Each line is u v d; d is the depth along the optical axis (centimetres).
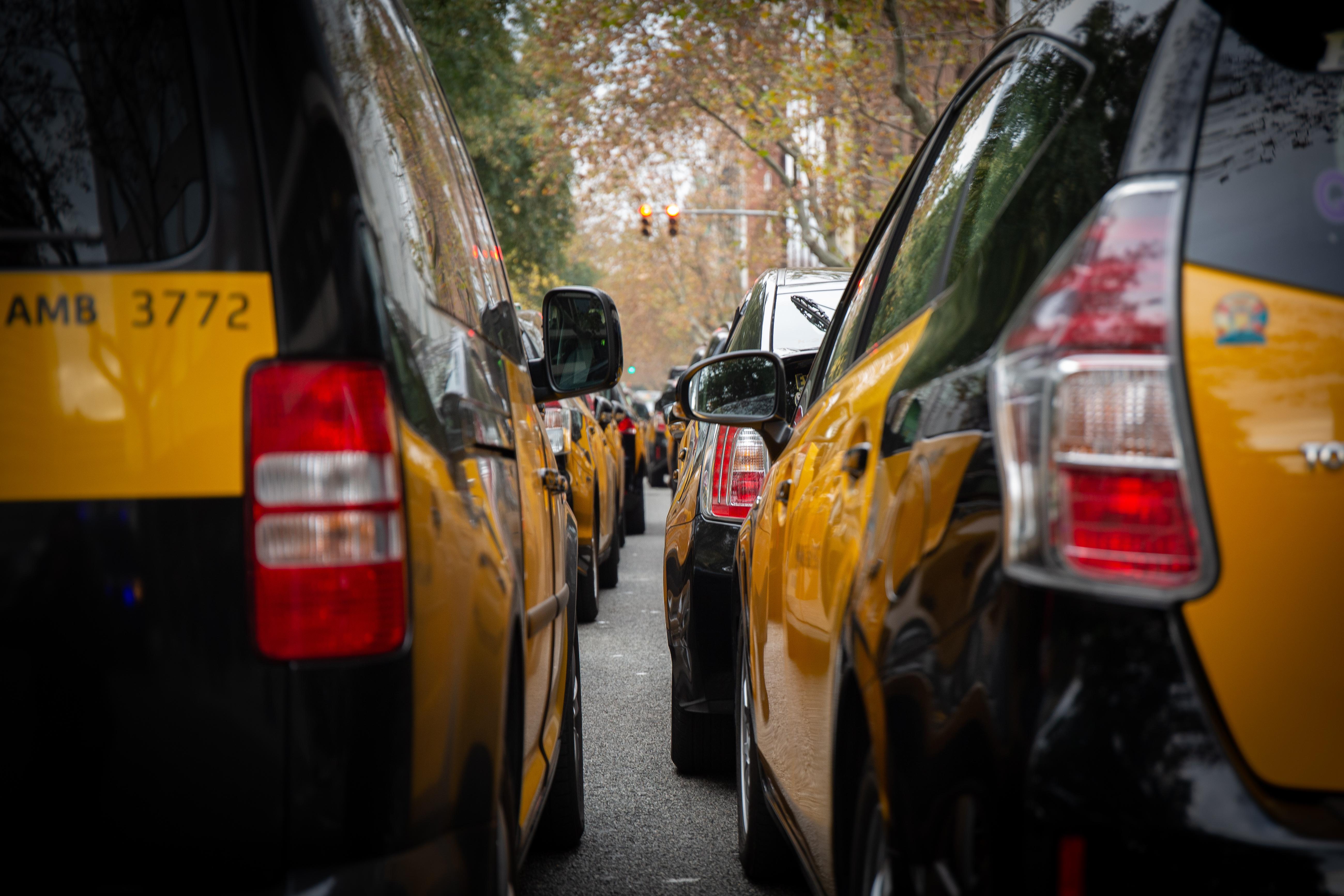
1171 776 131
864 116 1845
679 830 436
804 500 280
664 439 2570
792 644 274
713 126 3048
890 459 199
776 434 380
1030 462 143
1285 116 151
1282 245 144
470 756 188
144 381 164
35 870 160
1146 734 133
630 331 7600
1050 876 134
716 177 4388
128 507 162
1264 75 154
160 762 161
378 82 214
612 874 389
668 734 583
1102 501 138
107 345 164
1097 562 137
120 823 161
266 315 167
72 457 162
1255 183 148
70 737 160
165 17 171
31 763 160
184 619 162
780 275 610
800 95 1912
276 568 164
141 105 170
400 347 182
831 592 226
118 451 162
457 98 2128
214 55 172
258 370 166
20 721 160
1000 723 140
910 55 1666
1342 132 150
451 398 210
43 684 160
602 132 2414
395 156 213
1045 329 146
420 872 171
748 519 407
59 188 167
